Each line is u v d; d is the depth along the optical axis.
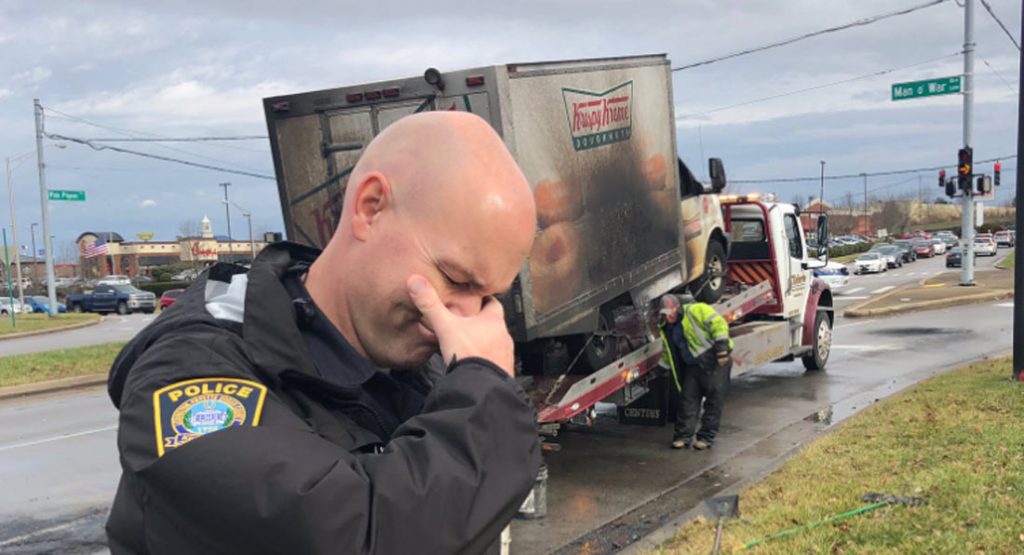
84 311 40.16
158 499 1.02
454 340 1.18
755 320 10.79
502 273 1.23
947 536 4.29
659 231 7.30
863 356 13.45
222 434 1.03
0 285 61.09
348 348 1.27
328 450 1.07
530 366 7.24
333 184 5.99
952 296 22.56
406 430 1.13
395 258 1.20
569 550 5.13
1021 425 6.64
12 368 13.89
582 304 6.20
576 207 6.12
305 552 0.97
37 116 31.95
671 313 7.50
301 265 1.38
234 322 1.24
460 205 1.18
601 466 7.16
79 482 7.14
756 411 9.39
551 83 5.85
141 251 87.12
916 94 23.17
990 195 24.39
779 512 4.98
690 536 4.78
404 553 1.02
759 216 10.36
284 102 6.03
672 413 8.53
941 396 8.27
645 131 7.05
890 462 5.89
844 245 64.81
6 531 5.84
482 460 1.09
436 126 1.22
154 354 1.15
